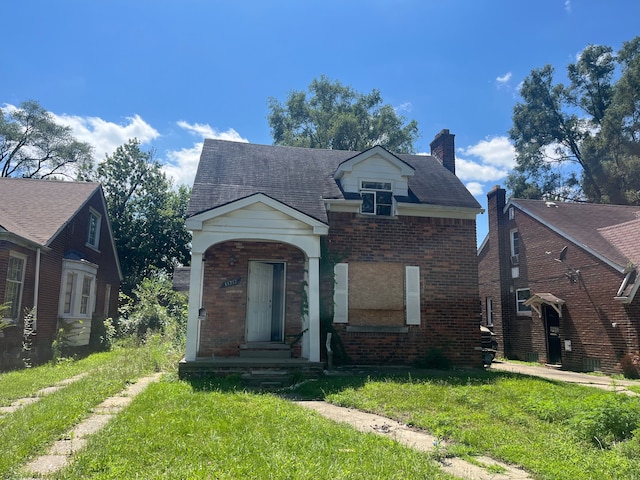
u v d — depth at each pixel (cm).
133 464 423
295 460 443
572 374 1509
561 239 1814
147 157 3444
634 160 3278
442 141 1753
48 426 567
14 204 1706
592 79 3819
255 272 1255
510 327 2106
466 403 782
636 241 1630
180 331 1802
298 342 1213
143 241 3266
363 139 3891
